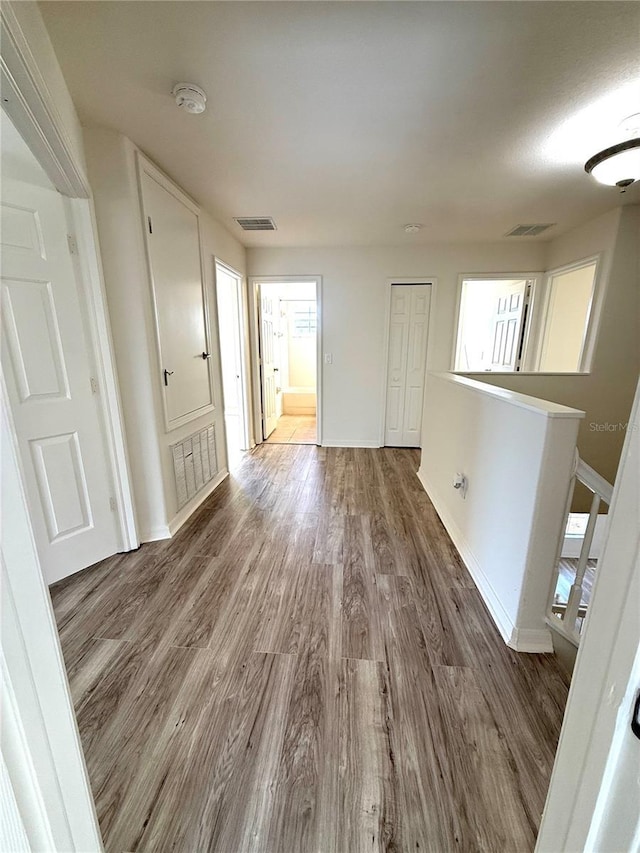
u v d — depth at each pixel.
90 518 2.24
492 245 4.25
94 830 0.73
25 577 0.51
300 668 1.55
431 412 3.40
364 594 2.02
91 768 1.19
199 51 1.44
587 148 2.15
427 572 2.21
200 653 1.63
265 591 2.04
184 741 1.27
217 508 3.09
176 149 2.18
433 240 4.12
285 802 1.10
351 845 1.01
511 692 1.45
